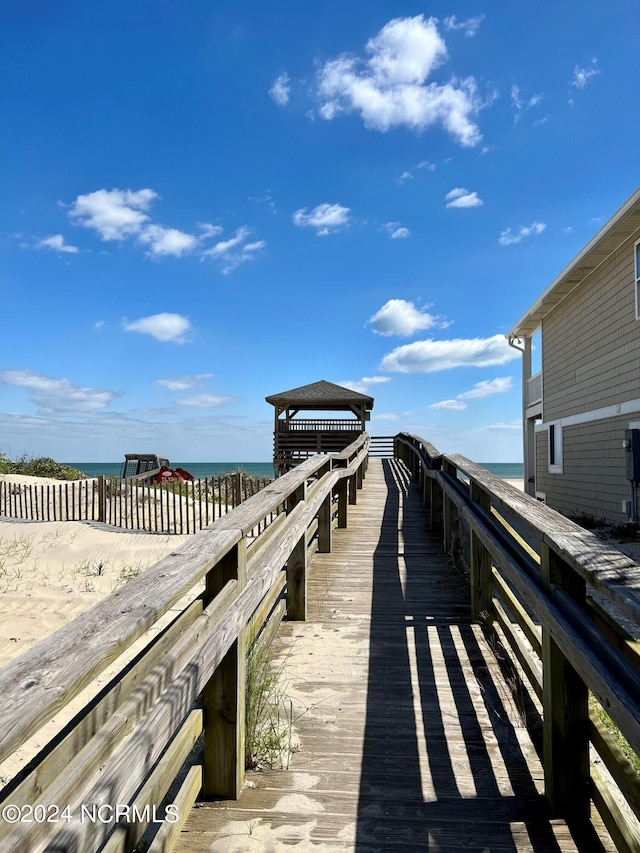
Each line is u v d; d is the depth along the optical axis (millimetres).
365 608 4543
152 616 1440
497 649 3668
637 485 10367
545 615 2074
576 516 13094
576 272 12484
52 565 9109
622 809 1958
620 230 10219
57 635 1290
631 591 1508
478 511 4035
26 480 17562
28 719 969
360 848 2010
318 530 6391
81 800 1188
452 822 2137
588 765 2135
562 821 2133
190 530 11812
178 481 16625
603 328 11797
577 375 13336
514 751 2609
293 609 4324
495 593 4328
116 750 1362
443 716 2926
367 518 8469
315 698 3123
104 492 12891
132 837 1516
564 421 14195
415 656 3645
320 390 21906
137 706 1470
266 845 2025
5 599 6758
